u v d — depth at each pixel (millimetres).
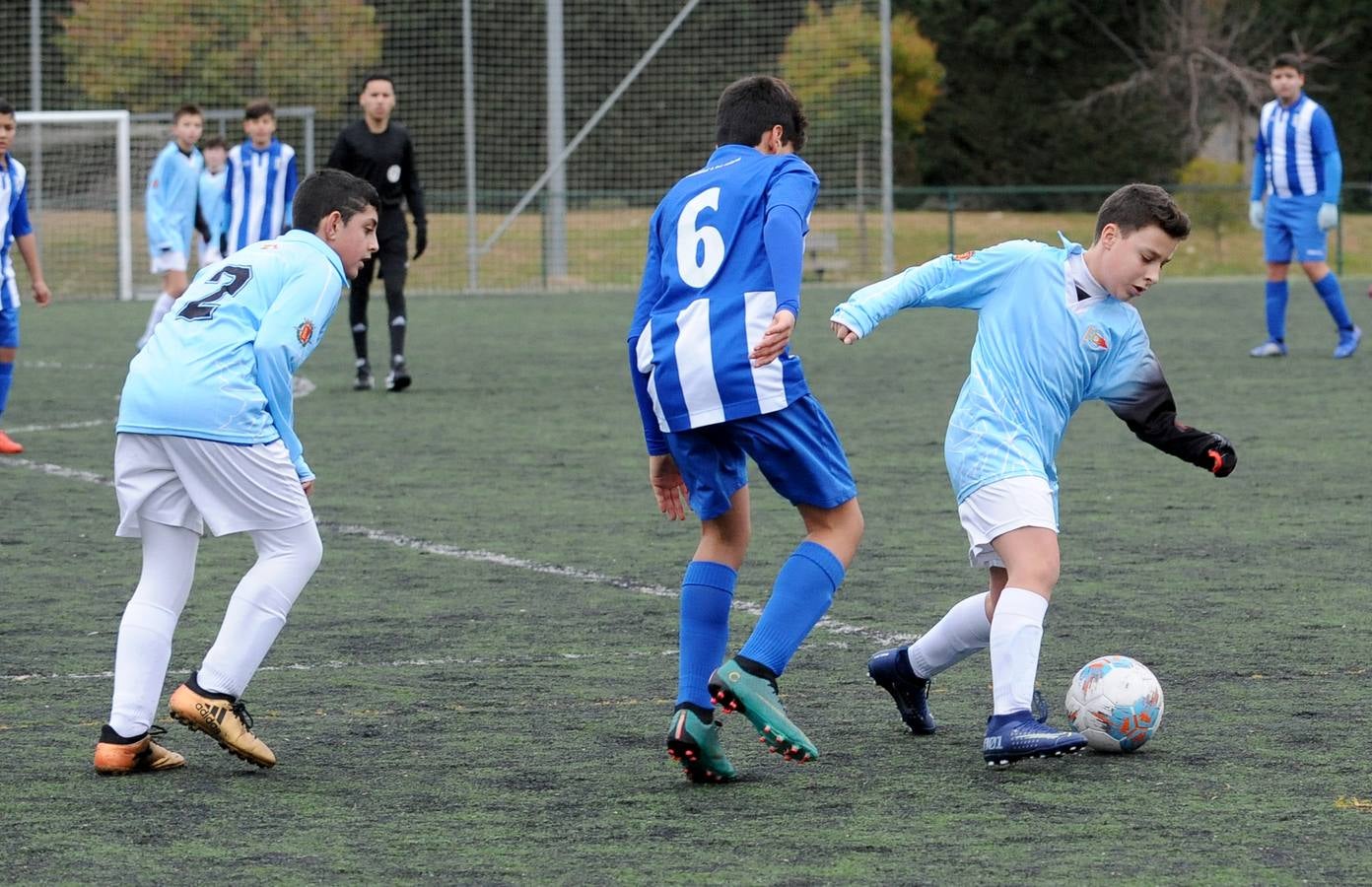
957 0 135250
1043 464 12727
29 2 81312
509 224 76750
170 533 12703
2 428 33750
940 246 88938
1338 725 13273
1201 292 73500
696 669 12227
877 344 51688
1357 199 92688
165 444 12461
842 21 80812
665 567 20281
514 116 96250
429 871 10102
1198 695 14281
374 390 39875
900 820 11062
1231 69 125438
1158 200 12344
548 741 13141
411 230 82375
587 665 15656
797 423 12375
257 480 12500
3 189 29875
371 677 15211
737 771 12375
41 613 17844
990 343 12758
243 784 12062
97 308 67375
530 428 33219
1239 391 37438
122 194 72812
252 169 42125
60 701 14391
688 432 12477
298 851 10516
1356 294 71250
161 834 10891
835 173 81938
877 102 80438
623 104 96125
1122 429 32406
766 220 12289
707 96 94875
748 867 10117
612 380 41812
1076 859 10188
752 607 18188
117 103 80562
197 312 12727
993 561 12805
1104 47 137250
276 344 12398
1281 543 21250
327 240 13133
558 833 10859
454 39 94625
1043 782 11938
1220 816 11039
